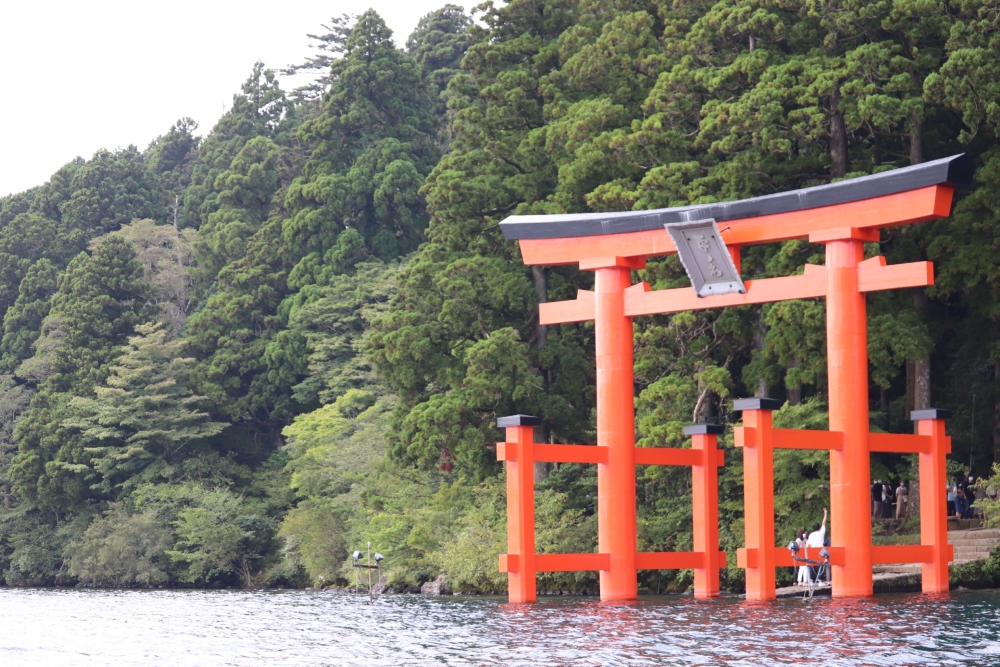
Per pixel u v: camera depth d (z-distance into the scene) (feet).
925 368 126.82
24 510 232.32
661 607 93.86
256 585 202.80
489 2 178.29
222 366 238.07
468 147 177.47
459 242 168.04
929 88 121.80
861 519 94.84
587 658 67.00
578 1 174.60
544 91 166.61
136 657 77.92
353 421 203.51
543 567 99.35
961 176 90.27
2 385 258.78
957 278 123.54
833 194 94.12
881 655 63.82
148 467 224.12
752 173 131.03
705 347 135.23
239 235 272.72
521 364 151.33
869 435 96.12
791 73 131.03
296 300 242.58
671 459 103.45
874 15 127.65
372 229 252.62
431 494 163.94
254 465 241.14
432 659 69.77
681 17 152.25
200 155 324.60
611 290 102.99
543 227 106.22
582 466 145.28
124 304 254.27
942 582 99.76
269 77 331.16
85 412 230.27
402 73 267.80
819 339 121.90
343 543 178.50
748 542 95.61
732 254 99.55
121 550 206.49
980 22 123.65
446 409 150.00
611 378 102.17
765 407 95.81
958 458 135.74
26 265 287.89
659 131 139.54
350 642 82.07
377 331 165.37
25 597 165.68
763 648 67.82
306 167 260.42
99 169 316.19
